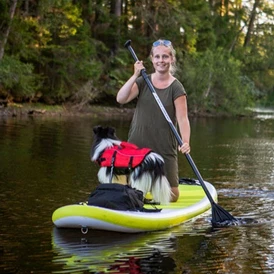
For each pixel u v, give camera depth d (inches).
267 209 243.0
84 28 940.6
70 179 294.8
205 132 656.4
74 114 847.7
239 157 421.4
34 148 414.0
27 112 788.6
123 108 993.5
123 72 1029.2
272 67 1496.1
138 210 206.8
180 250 181.2
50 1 848.9
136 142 229.5
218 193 277.3
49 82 906.7
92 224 195.8
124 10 1120.2
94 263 166.2
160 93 229.0
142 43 1082.1
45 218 215.3
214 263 169.6
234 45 1454.2
